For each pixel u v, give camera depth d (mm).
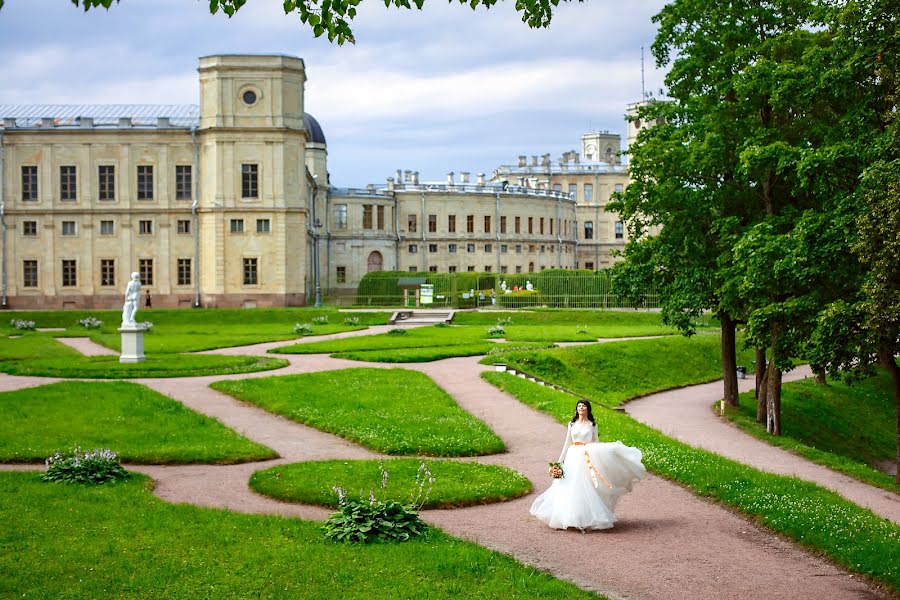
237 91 95625
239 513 19969
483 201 143875
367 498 21016
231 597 14664
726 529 20000
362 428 30438
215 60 95125
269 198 96250
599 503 19359
